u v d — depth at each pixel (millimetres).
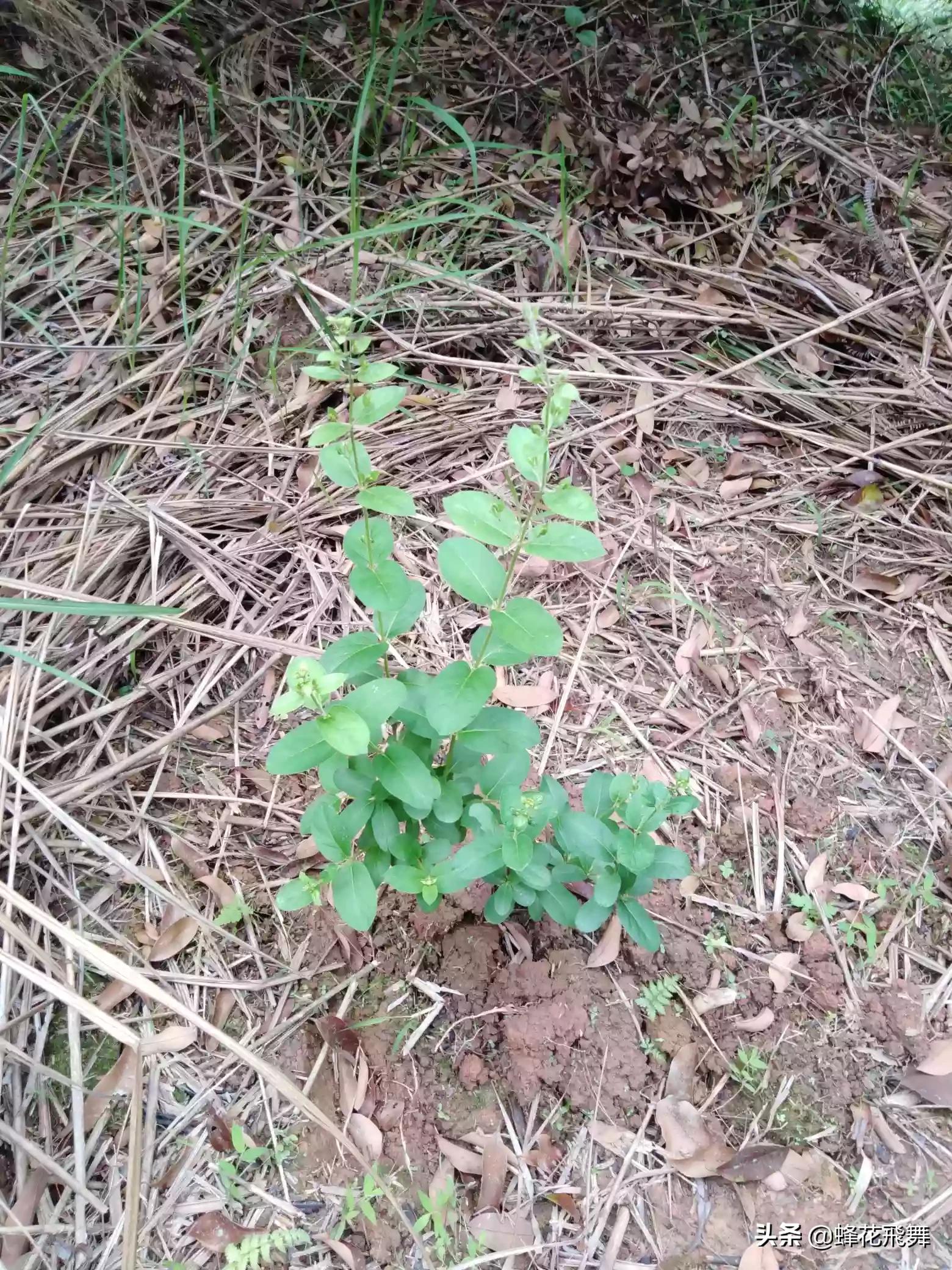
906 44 1465
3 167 1104
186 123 1173
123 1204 583
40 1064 589
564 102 1237
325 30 1274
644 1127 630
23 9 1071
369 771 547
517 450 474
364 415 495
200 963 674
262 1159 609
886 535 967
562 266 1100
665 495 980
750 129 1308
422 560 895
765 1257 590
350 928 692
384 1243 584
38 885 675
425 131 1216
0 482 812
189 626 799
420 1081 641
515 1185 609
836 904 728
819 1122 639
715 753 804
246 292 1020
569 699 824
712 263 1162
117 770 732
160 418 940
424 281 1013
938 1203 612
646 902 713
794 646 878
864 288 1136
